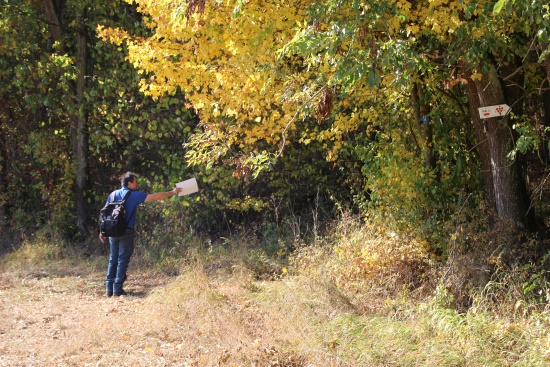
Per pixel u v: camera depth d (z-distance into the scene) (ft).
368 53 20.11
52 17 42.29
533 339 17.20
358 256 25.62
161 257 35.76
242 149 34.60
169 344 19.22
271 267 30.78
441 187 27.86
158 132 41.29
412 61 20.08
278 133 28.78
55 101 44.04
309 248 29.25
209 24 22.58
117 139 43.65
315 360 17.11
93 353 18.44
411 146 29.73
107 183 45.57
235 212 40.96
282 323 20.18
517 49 25.34
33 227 44.50
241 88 25.05
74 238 42.88
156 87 25.80
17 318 22.84
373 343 18.19
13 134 46.50
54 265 35.96
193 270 26.91
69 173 43.62
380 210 27.89
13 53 42.83
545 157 31.27
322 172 39.83
